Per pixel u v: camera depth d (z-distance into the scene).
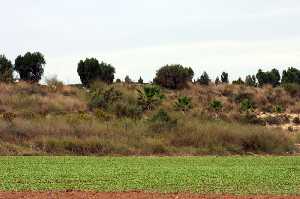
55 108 85.00
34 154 60.22
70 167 48.47
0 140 62.75
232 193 34.81
